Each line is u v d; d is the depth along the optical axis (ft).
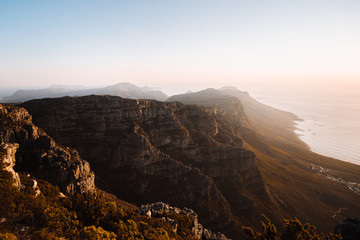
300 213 435.94
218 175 444.96
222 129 619.26
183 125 503.61
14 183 131.85
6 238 78.95
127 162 369.09
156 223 152.46
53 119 353.72
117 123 405.39
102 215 136.67
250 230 112.88
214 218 343.46
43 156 205.16
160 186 366.02
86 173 227.40
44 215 101.35
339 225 224.33
